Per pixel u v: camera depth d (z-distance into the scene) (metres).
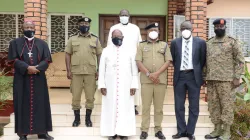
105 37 9.95
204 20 6.87
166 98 7.26
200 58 5.42
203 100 6.86
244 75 6.65
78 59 5.47
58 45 9.85
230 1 9.81
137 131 5.78
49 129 5.34
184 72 5.36
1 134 6.00
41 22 6.52
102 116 5.45
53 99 7.05
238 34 9.91
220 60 5.20
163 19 10.00
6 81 6.80
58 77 9.04
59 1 9.69
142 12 9.78
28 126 5.16
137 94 6.12
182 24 5.28
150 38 5.29
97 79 5.79
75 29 9.87
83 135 5.68
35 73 5.10
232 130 5.84
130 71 5.39
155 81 5.22
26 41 5.14
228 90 5.24
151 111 6.35
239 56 5.13
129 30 5.93
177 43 5.40
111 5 9.75
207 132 5.87
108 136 5.49
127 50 5.43
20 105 5.09
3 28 9.65
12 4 9.56
